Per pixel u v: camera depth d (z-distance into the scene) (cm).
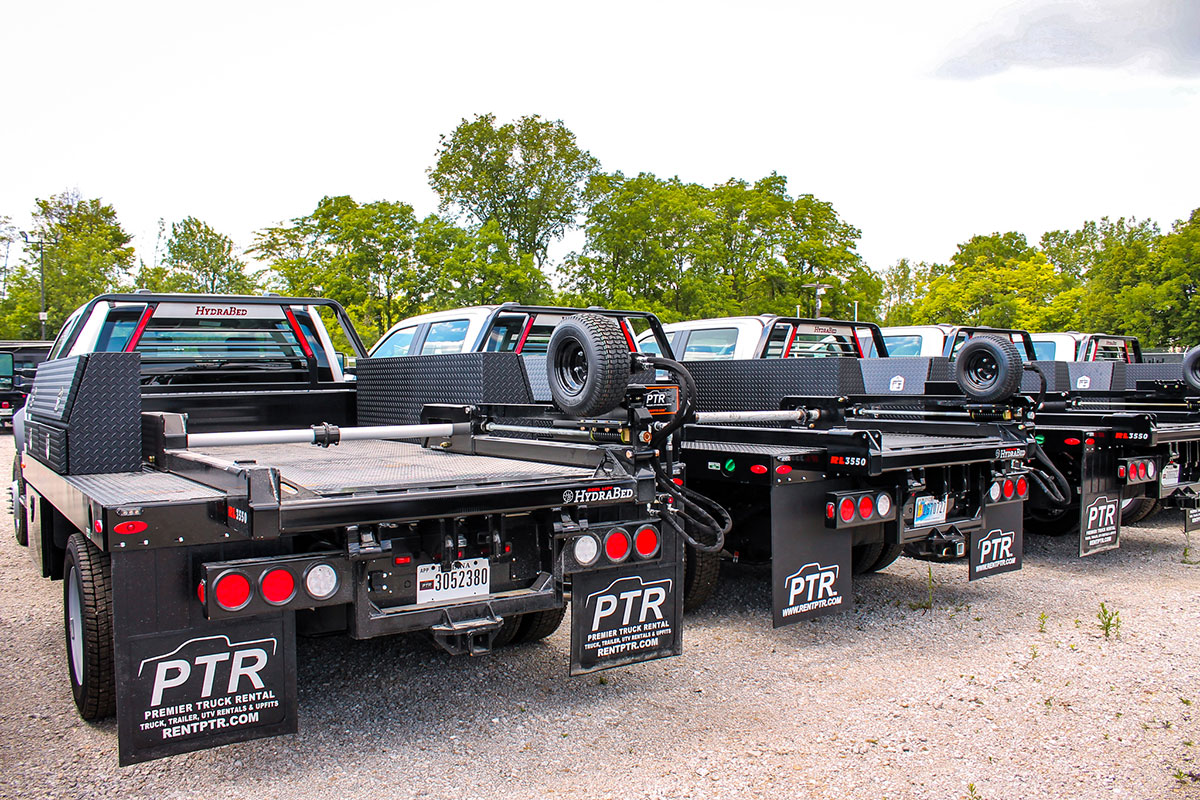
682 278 4000
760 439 490
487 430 445
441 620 314
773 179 4606
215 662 282
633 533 354
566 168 4203
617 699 378
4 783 293
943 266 9194
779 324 839
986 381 565
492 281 3266
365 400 599
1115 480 619
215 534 279
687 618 511
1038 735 338
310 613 320
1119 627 483
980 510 512
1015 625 493
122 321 577
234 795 287
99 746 323
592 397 338
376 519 285
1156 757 317
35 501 491
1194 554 698
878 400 553
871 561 598
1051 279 5872
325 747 327
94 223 8631
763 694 384
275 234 3881
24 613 504
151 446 375
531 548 341
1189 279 4841
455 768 309
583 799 286
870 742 332
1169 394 876
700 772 306
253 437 325
